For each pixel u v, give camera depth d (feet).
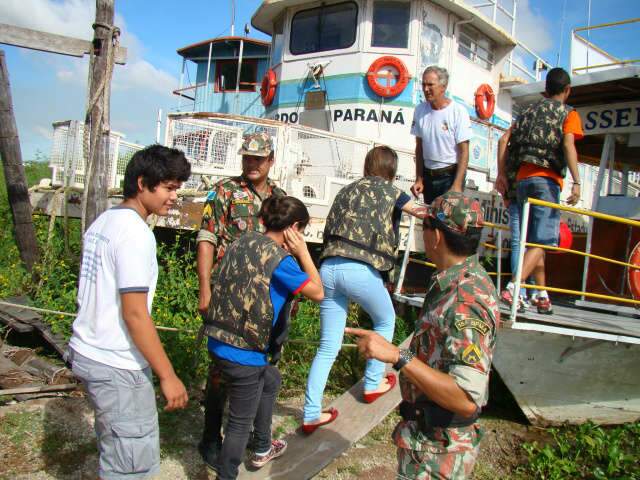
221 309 9.96
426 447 7.06
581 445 14.20
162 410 14.05
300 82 33.96
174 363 15.47
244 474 11.21
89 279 8.09
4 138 21.47
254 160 11.92
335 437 12.29
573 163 15.23
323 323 12.84
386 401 13.46
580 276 27.22
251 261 9.84
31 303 18.86
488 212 24.93
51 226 21.04
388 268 12.44
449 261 7.33
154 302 18.26
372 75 31.50
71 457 11.68
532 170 15.84
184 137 21.80
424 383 6.54
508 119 40.91
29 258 22.12
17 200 21.84
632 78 18.58
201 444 11.44
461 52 35.65
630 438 15.46
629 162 25.66
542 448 14.37
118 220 8.04
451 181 17.99
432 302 7.23
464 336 6.60
